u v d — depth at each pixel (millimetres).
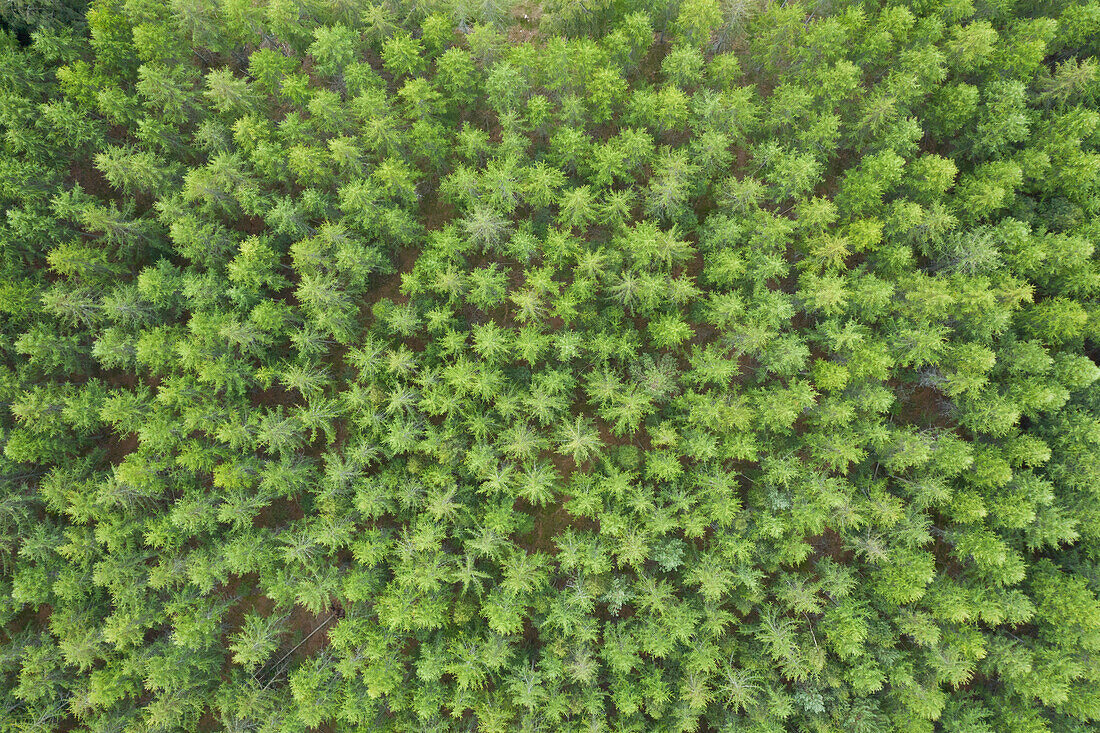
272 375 37719
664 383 37656
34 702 36844
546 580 37531
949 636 36375
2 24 37562
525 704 34844
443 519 38375
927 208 38719
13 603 36531
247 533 37219
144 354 34562
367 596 37531
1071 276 36000
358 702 35750
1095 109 38625
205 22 37344
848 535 38062
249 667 36312
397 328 37375
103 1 36031
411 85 36500
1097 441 34250
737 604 37594
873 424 37219
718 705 38188
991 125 37719
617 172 38281
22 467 38312
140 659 35562
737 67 38656
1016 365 36156
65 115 35312
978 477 36438
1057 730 36125
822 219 36281
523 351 37156
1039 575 36500
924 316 36344
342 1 37938
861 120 38750
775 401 36312
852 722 35625
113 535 35219
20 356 37906
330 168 38000
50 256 34531
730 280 37938
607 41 38656
